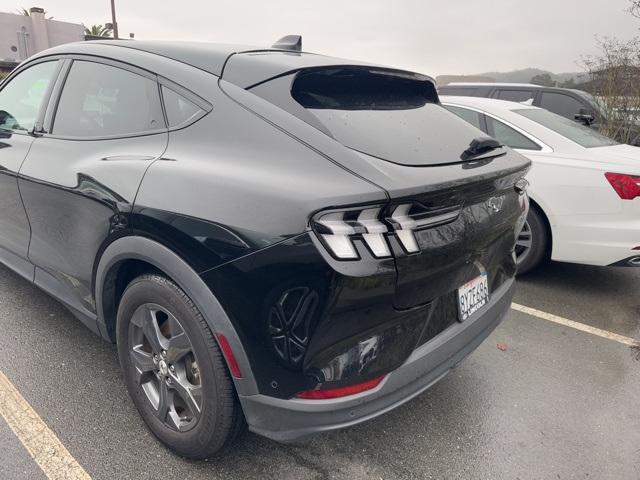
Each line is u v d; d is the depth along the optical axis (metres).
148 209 1.93
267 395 1.77
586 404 2.73
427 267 1.76
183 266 1.83
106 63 2.51
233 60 2.18
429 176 1.78
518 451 2.35
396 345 1.79
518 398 2.75
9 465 2.05
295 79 2.02
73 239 2.40
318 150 1.77
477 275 2.18
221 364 1.84
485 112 4.57
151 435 2.27
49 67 2.90
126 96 2.36
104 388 2.57
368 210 1.61
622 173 3.68
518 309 3.87
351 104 2.12
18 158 2.78
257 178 1.76
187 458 2.14
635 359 3.21
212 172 1.86
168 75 2.22
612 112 8.30
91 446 2.19
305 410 1.73
